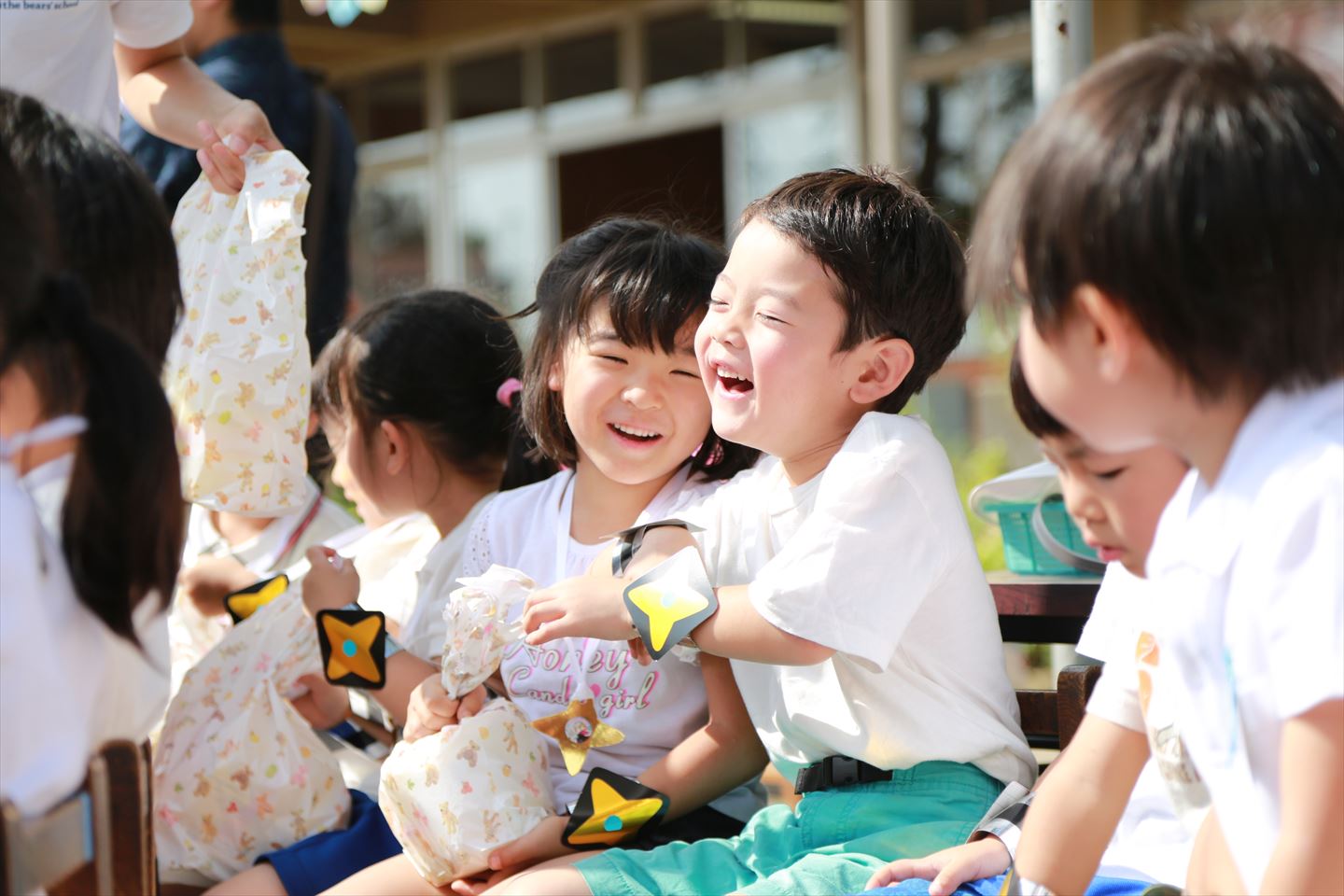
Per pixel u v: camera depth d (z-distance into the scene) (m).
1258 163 0.94
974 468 5.12
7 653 1.09
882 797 1.66
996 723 1.71
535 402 2.03
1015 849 1.41
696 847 1.68
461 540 2.16
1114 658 1.32
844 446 1.66
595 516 2.01
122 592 1.15
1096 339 0.99
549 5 8.62
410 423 2.25
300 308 1.90
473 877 1.74
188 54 2.93
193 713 1.94
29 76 2.09
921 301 1.71
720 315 1.72
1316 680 0.98
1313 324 0.96
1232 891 1.17
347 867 1.90
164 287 1.35
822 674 1.69
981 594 1.72
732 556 1.81
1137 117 0.97
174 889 1.99
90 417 1.13
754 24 8.25
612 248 1.91
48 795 1.11
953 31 7.54
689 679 1.90
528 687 1.95
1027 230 1.00
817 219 1.68
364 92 10.08
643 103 8.72
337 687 2.18
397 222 10.07
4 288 1.11
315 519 2.50
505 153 9.43
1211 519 1.05
